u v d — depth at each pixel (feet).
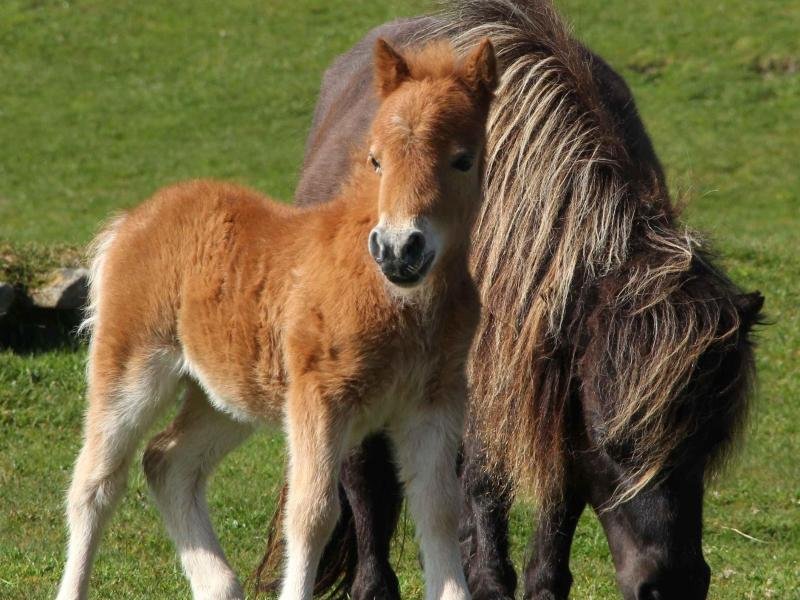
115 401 31.14
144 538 45.03
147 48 158.40
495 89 26.50
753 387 28.09
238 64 154.30
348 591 36.35
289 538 26.94
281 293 27.99
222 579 31.42
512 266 29.89
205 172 127.75
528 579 31.55
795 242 89.61
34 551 42.32
